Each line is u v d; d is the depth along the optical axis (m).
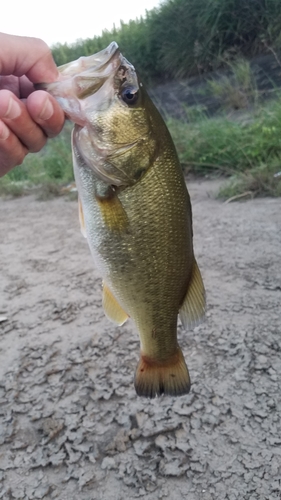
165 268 0.23
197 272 0.24
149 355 0.24
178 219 0.22
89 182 0.22
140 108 0.22
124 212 0.22
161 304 0.23
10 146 0.19
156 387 0.24
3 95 0.18
